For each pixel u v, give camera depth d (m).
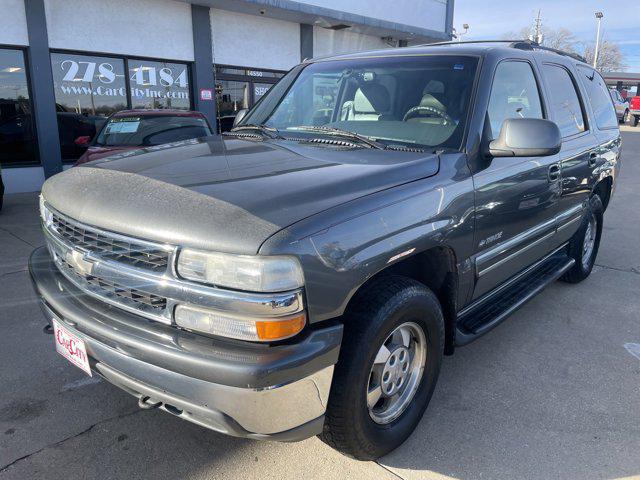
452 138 2.87
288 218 1.96
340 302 2.03
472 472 2.50
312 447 2.66
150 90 11.71
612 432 2.81
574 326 4.18
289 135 3.22
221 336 1.91
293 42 14.16
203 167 2.45
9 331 3.86
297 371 1.91
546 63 3.94
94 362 2.27
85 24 10.38
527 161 3.32
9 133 9.94
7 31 9.48
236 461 2.55
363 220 2.13
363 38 16.27
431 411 2.99
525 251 3.55
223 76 12.88
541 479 2.46
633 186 11.55
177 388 1.97
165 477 2.43
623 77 50.47
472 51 3.22
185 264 1.92
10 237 6.49
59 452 2.58
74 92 10.62
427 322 2.56
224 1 11.57
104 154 7.01
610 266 5.82
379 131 3.07
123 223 2.07
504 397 3.14
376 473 2.48
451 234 2.60
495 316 3.26
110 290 2.18
